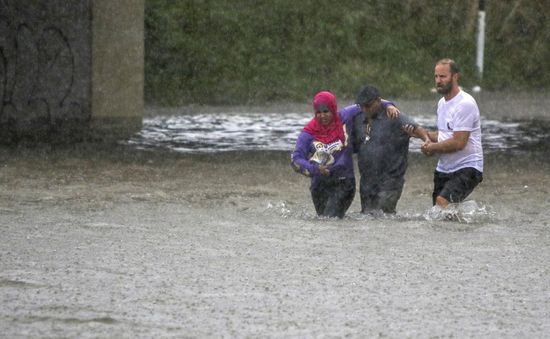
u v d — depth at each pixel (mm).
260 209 33250
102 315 17781
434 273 22031
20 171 42312
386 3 110438
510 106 87438
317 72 99000
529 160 50750
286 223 29453
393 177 30766
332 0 108000
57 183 38781
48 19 63312
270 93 93125
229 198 35938
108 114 66000
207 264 22625
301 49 101062
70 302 18688
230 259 23297
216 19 99812
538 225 29781
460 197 30297
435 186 31125
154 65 93000
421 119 73375
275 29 102312
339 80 98250
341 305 18812
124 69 66188
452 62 29781
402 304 19000
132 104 66688
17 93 61938
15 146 53000
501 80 107750
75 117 64938
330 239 26453
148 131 64250
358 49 103875
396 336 16734
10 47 61438
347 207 30969
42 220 29125
